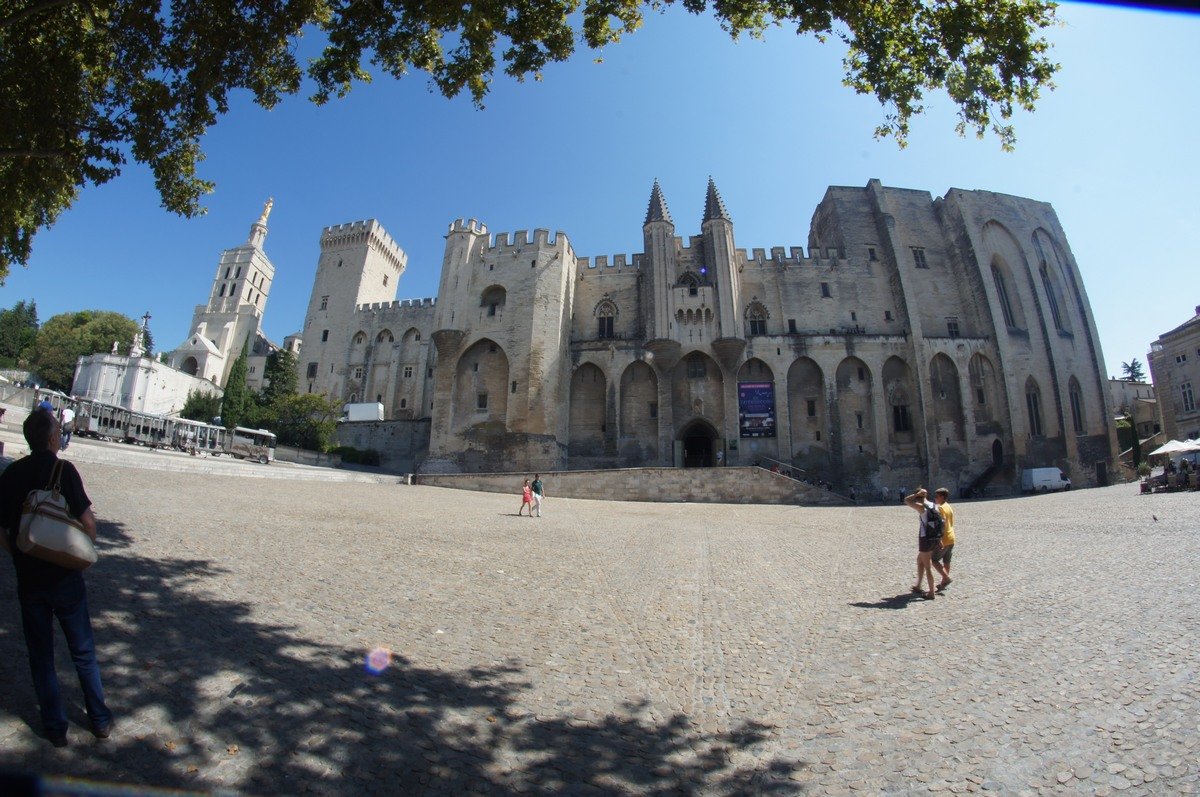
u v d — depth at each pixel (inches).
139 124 484.7
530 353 1845.5
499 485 1438.2
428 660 254.1
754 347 1936.5
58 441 177.9
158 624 253.6
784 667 264.7
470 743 188.4
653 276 1977.1
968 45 383.9
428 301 2650.1
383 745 182.1
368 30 475.2
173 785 151.5
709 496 1371.8
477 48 474.3
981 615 338.6
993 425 1873.8
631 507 1153.4
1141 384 3213.6
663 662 269.6
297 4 457.4
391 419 2465.6
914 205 2197.3
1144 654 262.4
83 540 163.6
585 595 388.2
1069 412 1920.5
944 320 2044.8
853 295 2069.4
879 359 1913.1
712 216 2042.3
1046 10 365.7
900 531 745.6
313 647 253.9
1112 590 379.9
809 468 1865.2
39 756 151.3
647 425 1936.5
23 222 585.6
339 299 2842.0
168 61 469.4
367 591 353.1
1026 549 563.2
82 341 3191.4
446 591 371.9
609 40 484.4
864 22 400.5
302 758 170.7
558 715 212.4
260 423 2105.1
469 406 1894.7
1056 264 2143.2
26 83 444.8
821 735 201.5
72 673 200.5
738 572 478.6
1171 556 474.0
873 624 328.5
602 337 2101.4
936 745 193.0
